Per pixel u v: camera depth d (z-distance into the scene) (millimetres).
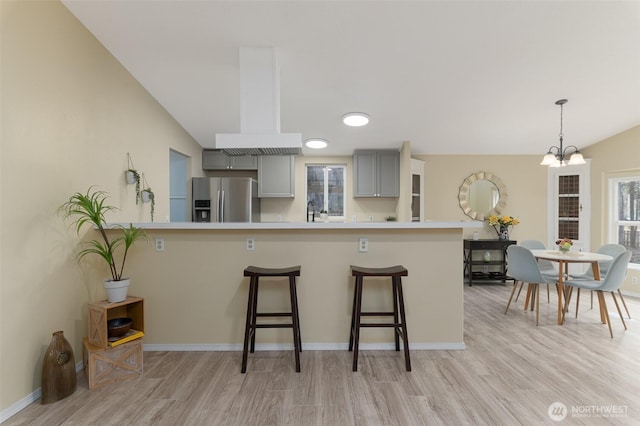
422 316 2682
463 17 2307
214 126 4211
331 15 2301
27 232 1961
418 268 2682
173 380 2184
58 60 2211
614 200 4707
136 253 2680
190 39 2582
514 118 3980
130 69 3002
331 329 2691
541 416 1781
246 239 2688
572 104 3623
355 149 5043
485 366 2361
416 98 3471
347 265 2691
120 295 2287
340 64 2871
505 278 5070
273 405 1892
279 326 2334
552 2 2178
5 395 1808
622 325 3248
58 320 2189
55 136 2189
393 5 2209
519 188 5426
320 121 4020
